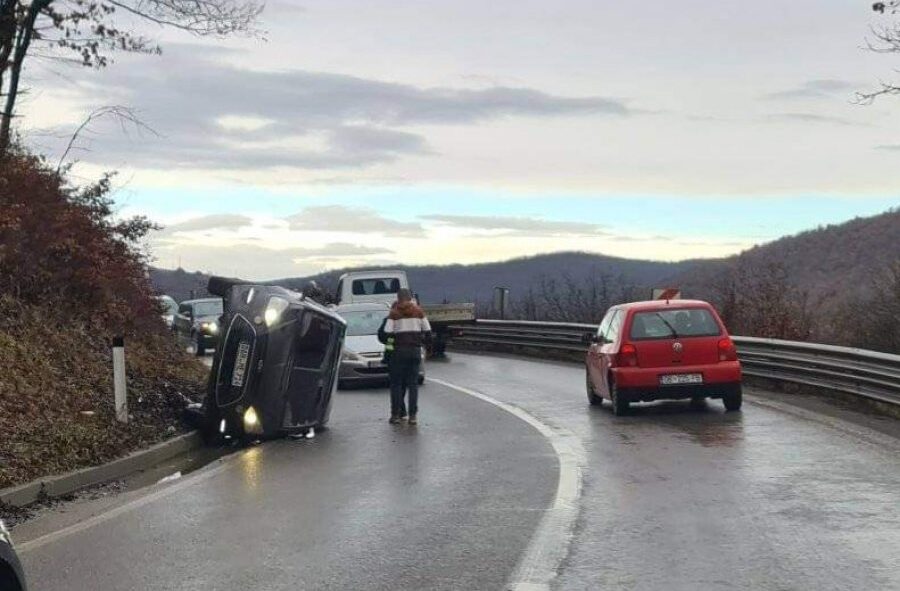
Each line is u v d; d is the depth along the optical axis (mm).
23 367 13977
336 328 14266
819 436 12273
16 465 10242
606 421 14555
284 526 8195
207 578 6652
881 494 8766
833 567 6520
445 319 31547
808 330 25188
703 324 15062
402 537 7703
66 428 12055
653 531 7637
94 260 18234
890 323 25047
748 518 7977
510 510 8578
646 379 14797
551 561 6867
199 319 34781
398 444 13000
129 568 6980
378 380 22297
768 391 17734
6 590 4883
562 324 29141
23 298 17141
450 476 10414
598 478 9984
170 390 16891
